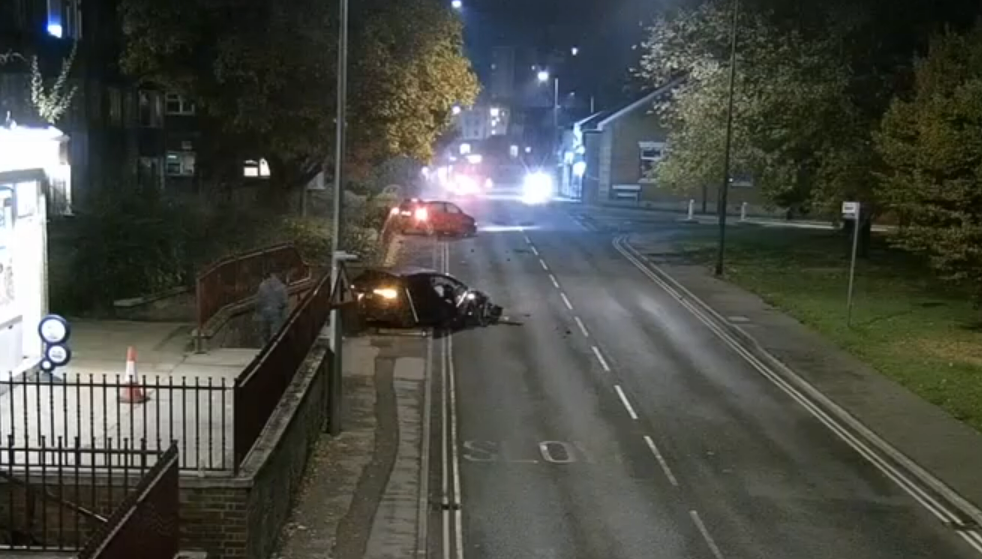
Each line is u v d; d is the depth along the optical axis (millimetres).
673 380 24828
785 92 40094
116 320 22422
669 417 21844
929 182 29359
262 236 32375
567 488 17531
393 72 36188
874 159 38750
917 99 33094
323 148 37000
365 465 17969
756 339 28938
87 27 42562
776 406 22969
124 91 46969
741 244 49125
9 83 34781
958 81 31656
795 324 31250
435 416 21375
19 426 13852
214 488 11719
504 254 43344
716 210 68812
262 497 12609
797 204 44438
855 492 17734
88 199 28344
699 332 30156
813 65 40094
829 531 15953
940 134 28359
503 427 20781
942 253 29281
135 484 11461
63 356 15266
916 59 35188
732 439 20500
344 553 14148
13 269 15602
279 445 13750
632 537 15477
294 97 35250
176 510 10398
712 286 37281
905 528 16172
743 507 16875
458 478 17828
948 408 22578
